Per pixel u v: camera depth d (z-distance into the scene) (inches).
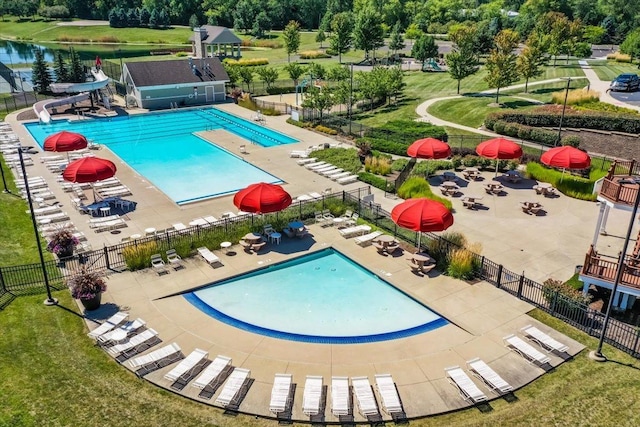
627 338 711.1
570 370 654.5
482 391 617.3
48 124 1978.3
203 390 615.2
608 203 855.7
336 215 1114.1
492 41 3302.2
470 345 702.5
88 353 677.9
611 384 629.6
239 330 738.8
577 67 2861.7
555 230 1053.2
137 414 579.8
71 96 2305.6
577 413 586.6
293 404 595.5
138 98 2239.2
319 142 1716.3
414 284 851.4
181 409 587.5
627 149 1534.2
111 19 5565.9
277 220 1047.6
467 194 1253.7
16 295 806.5
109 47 4685.0
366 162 1432.1
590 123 1701.5
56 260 895.1
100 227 1034.1
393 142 1596.9
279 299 826.2
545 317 762.2
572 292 767.7
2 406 585.3
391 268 902.4
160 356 655.8
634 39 3102.9
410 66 3243.1
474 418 580.4
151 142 1771.7
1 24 6033.5
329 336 730.8
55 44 4985.2
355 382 612.1
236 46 4237.2
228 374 642.8
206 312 781.9
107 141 1779.0
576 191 1230.3
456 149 1550.2
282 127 1921.8
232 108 2265.0
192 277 868.0
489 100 2128.4
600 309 794.2
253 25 4940.9
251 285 863.7
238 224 1031.0
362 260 929.5
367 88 2162.9
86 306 765.3
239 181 1369.3
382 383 613.3
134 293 818.8
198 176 1413.6
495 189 1251.8
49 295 780.6
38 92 2474.2
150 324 742.5
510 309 782.5
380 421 574.2
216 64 2429.9
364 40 3275.1
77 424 564.4
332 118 1923.0
